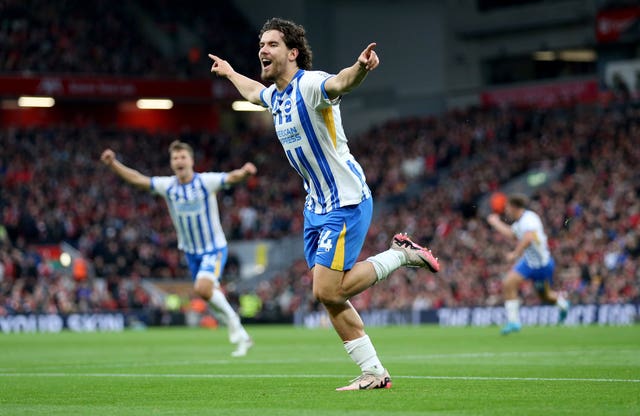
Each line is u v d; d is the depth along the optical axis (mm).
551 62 127875
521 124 113750
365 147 124188
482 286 81500
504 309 74500
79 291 89000
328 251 20203
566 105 119875
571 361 30594
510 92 125875
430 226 98812
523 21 125438
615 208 85938
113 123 135500
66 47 125875
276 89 21344
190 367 30922
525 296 76688
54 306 86062
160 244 106188
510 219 49906
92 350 45031
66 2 130625
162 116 138875
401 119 129625
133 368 30953
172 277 101875
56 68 123375
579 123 107000
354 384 20938
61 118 132125
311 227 20906
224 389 22359
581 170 96938
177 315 88125
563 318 53094
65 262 100250
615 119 104812
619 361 30328
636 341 43906
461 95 131625
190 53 136125
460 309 77938
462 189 104625
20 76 120062
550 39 124375
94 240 102688
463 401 18469
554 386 21453
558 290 76125
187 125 140375
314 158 20391
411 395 19641
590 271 76375
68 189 111312
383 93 141500
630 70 112250
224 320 38344
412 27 139625
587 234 81938
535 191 100188
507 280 51719
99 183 114938
